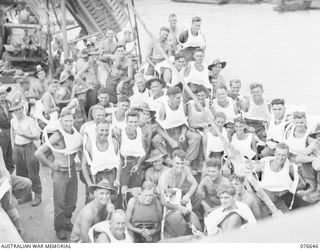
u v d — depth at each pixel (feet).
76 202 20.79
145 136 20.54
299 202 18.94
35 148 21.40
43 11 40.01
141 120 20.62
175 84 27.14
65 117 18.29
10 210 17.84
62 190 18.44
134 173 19.88
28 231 19.51
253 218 15.43
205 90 23.00
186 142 22.31
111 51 32.32
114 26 40.63
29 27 42.60
